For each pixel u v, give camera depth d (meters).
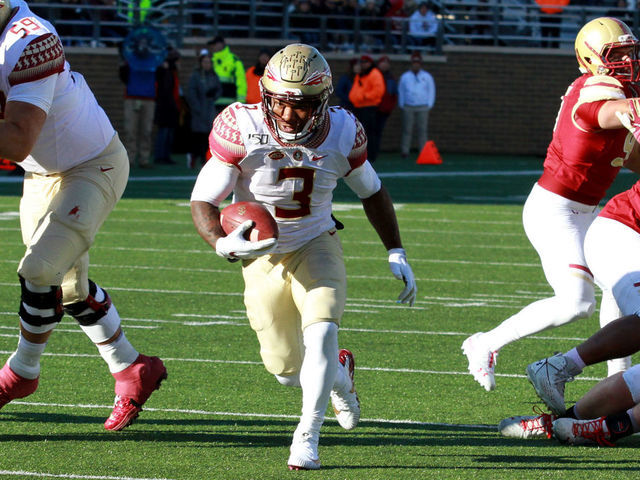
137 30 69.75
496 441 16.91
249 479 14.48
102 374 21.27
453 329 26.88
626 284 16.23
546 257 18.39
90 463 15.20
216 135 15.45
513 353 24.28
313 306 15.15
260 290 15.91
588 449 16.44
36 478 14.36
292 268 15.70
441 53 95.50
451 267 36.84
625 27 18.12
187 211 50.03
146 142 70.62
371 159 80.44
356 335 25.89
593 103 17.28
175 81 72.50
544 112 95.94
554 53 95.31
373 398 19.84
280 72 14.81
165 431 17.20
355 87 78.38
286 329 16.02
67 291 16.64
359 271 35.66
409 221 48.28
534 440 17.03
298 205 15.62
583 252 18.11
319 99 14.92
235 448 16.22
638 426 16.36
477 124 96.06
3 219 45.84
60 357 22.72
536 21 98.31
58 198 16.25
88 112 16.52
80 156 16.45
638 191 16.69
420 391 20.47
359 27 92.75
